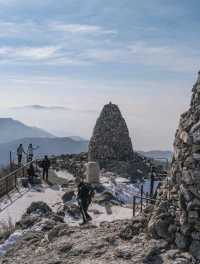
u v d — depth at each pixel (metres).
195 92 12.86
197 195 11.61
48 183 28.97
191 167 11.84
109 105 34.72
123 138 34.50
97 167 27.72
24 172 31.06
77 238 13.88
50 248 13.80
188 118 12.68
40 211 20.30
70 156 38.12
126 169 31.84
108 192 24.20
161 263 11.33
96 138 34.38
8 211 22.12
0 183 26.50
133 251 12.01
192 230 11.67
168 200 12.47
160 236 12.20
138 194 25.12
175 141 12.88
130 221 13.97
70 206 21.08
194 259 11.28
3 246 15.73
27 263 13.22
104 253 12.47
